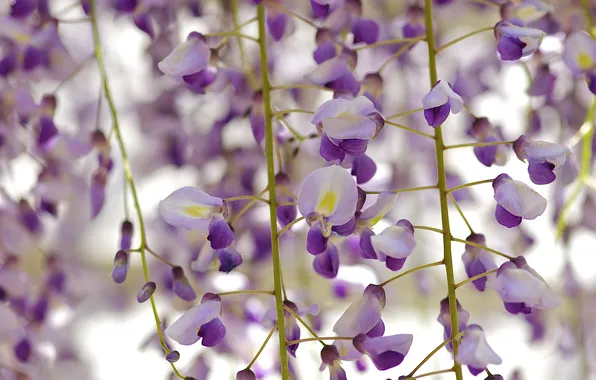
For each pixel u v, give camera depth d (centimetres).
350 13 72
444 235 66
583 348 82
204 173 81
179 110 81
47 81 83
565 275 82
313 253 65
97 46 75
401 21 79
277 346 76
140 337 102
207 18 82
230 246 69
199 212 66
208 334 65
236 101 78
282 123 74
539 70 75
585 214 80
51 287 80
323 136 65
